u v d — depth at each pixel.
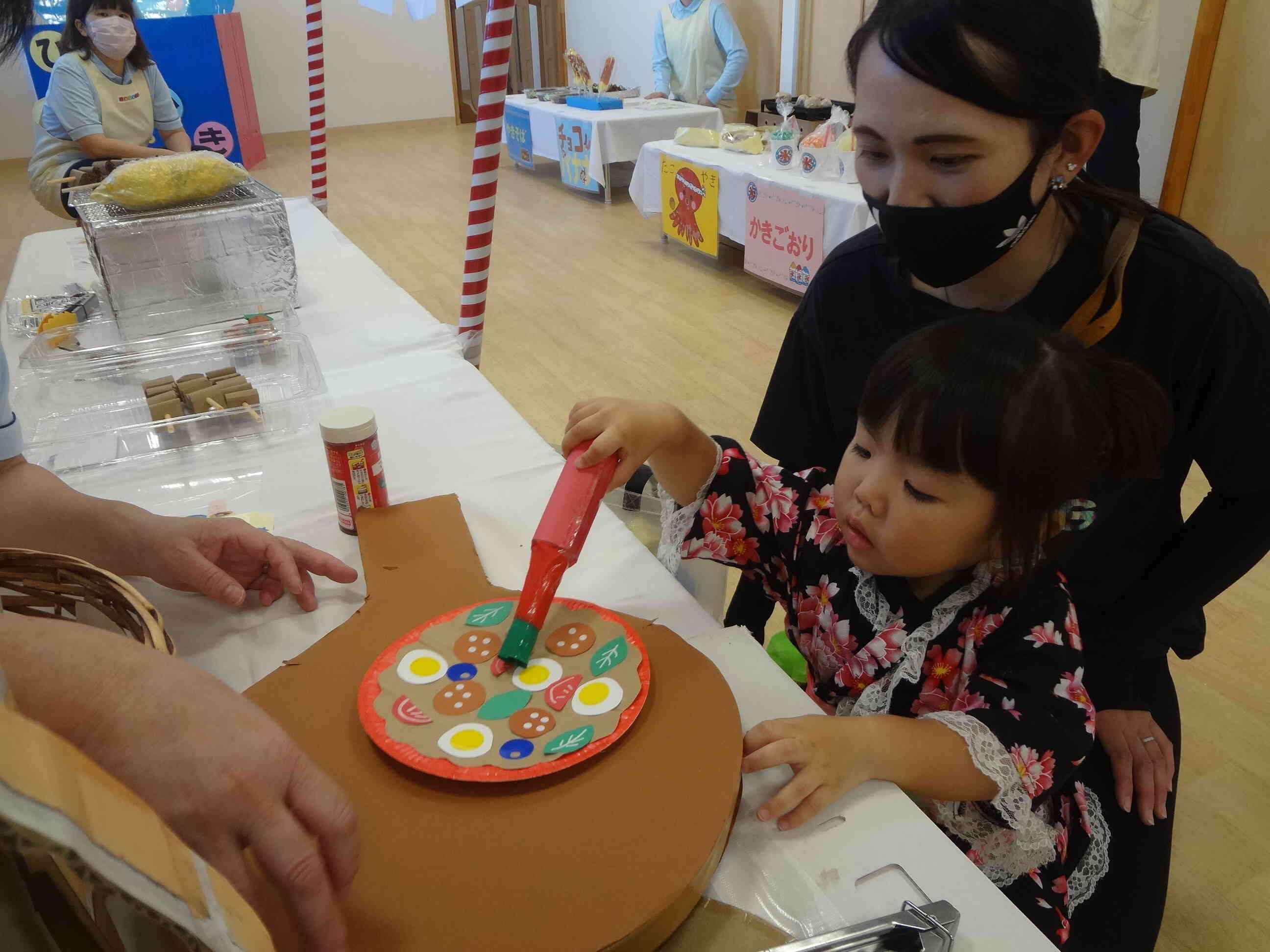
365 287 1.65
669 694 0.63
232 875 0.39
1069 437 0.65
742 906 0.53
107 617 0.67
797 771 0.59
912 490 0.68
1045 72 0.69
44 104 2.93
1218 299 0.83
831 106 3.86
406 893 0.49
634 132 4.65
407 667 0.65
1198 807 1.47
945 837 0.58
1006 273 0.89
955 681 0.75
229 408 1.12
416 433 1.10
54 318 1.40
